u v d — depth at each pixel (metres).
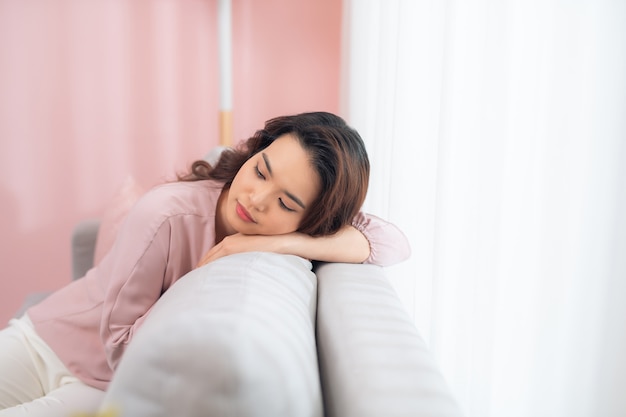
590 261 0.93
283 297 0.62
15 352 1.11
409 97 1.27
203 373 0.45
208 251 1.00
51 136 1.94
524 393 1.03
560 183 0.95
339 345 0.61
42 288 2.02
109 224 1.50
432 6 1.22
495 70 1.00
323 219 0.96
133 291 0.95
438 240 1.13
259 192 0.91
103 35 1.92
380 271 0.96
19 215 1.96
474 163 1.09
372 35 1.49
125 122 1.98
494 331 1.04
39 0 1.86
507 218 1.02
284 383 0.47
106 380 1.05
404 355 0.57
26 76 1.89
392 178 1.30
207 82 2.01
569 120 0.93
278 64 2.01
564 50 0.93
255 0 1.98
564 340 0.98
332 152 0.92
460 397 1.11
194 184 1.05
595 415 0.96
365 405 0.49
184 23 1.96
